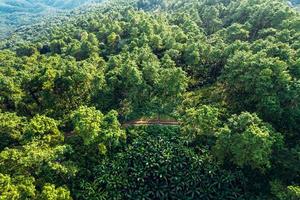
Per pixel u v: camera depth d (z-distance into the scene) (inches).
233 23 3882.9
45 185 2070.6
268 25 3597.4
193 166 2383.1
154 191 2352.4
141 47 3383.4
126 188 2338.8
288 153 2298.2
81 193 2277.3
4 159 2155.5
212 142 2500.0
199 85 3216.0
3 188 1920.5
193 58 3105.3
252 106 2635.3
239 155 2215.8
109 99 2915.8
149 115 2834.6
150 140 2549.2
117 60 3191.4
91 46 3816.4
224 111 2696.9
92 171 2416.3
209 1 4896.7
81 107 2532.0
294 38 3051.2
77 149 2498.8
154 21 4089.6
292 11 3523.6
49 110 2906.0
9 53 4532.5
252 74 2578.7
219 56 3120.1
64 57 3804.1
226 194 2310.5
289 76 2475.4
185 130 2527.1
